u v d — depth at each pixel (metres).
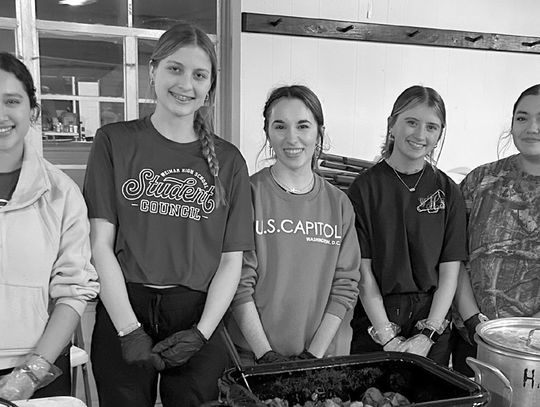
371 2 3.46
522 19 3.85
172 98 1.42
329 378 1.14
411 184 1.72
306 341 1.58
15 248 1.26
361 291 1.73
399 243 1.69
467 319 1.75
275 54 3.29
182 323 1.44
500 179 1.75
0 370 1.26
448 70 3.73
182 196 1.45
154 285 1.42
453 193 1.75
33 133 2.76
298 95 1.59
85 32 2.83
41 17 2.77
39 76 2.78
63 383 1.37
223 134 3.20
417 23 3.60
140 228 1.43
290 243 1.58
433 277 1.71
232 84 3.14
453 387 1.06
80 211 1.37
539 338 1.26
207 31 3.11
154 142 1.46
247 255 1.56
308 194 1.63
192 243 1.44
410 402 1.12
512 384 1.14
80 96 2.88
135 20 2.95
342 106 3.50
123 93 2.96
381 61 3.55
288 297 1.56
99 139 1.47
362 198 1.72
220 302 1.45
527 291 1.67
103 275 1.40
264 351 1.47
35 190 1.29
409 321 1.71
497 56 3.83
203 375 1.45
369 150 3.61
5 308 1.25
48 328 1.29
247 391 0.99
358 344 1.77
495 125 3.91
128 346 1.36
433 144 1.71
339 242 1.63
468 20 3.72
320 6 3.35
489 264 1.71
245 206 1.52
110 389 1.43
